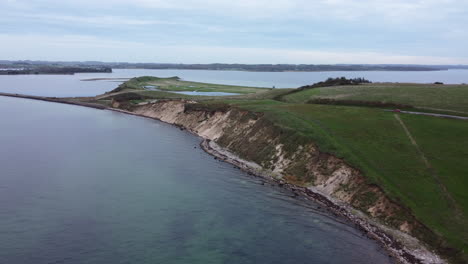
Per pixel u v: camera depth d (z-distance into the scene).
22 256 29.58
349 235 34.78
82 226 35.28
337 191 43.84
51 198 42.53
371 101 75.19
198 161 61.06
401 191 39.09
